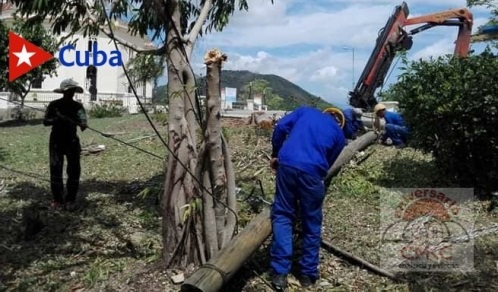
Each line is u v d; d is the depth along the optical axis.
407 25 14.90
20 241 5.98
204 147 4.64
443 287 4.63
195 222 4.77
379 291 4.60
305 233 4.70
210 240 4.71
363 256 5.27
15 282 4.99
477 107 6.48
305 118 4.79
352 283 4.77
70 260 5.44
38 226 6.14
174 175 4.79
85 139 12.94
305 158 4.56
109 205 7.22
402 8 14.77
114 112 23.52
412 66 7.42
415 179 7.61
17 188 8.31
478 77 6.61
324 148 4.63
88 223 6.46
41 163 10.59
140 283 4.73
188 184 4.80
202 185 4.70
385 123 10.38
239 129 12.82
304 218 4.67
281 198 4.62
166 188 4.85
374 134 9.94
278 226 4.60
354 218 6.28
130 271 5.01
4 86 21.56
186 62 4.80
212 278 4.09
